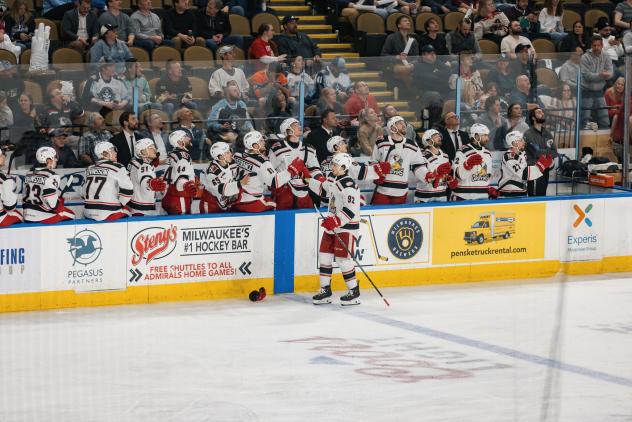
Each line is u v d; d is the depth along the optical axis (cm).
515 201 2636
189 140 2403
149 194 2353
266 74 2475
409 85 2598
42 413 1588
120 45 2781
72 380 1758
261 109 2484
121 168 2264
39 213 2197
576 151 2795
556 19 3594
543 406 1666
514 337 2094
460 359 1931
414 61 2594
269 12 3369
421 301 2391
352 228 2309
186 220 2320
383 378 1802
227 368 1845
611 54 3247
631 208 2766
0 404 1623
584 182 2800
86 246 2236
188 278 2342
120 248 2269
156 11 3203
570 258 2719
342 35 3472
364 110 2569
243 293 2402
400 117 2548
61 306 2230
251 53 2972
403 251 2530
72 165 2342
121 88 2352
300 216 2431
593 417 1625
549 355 1967
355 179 2498
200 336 2052
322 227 2455
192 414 1598
